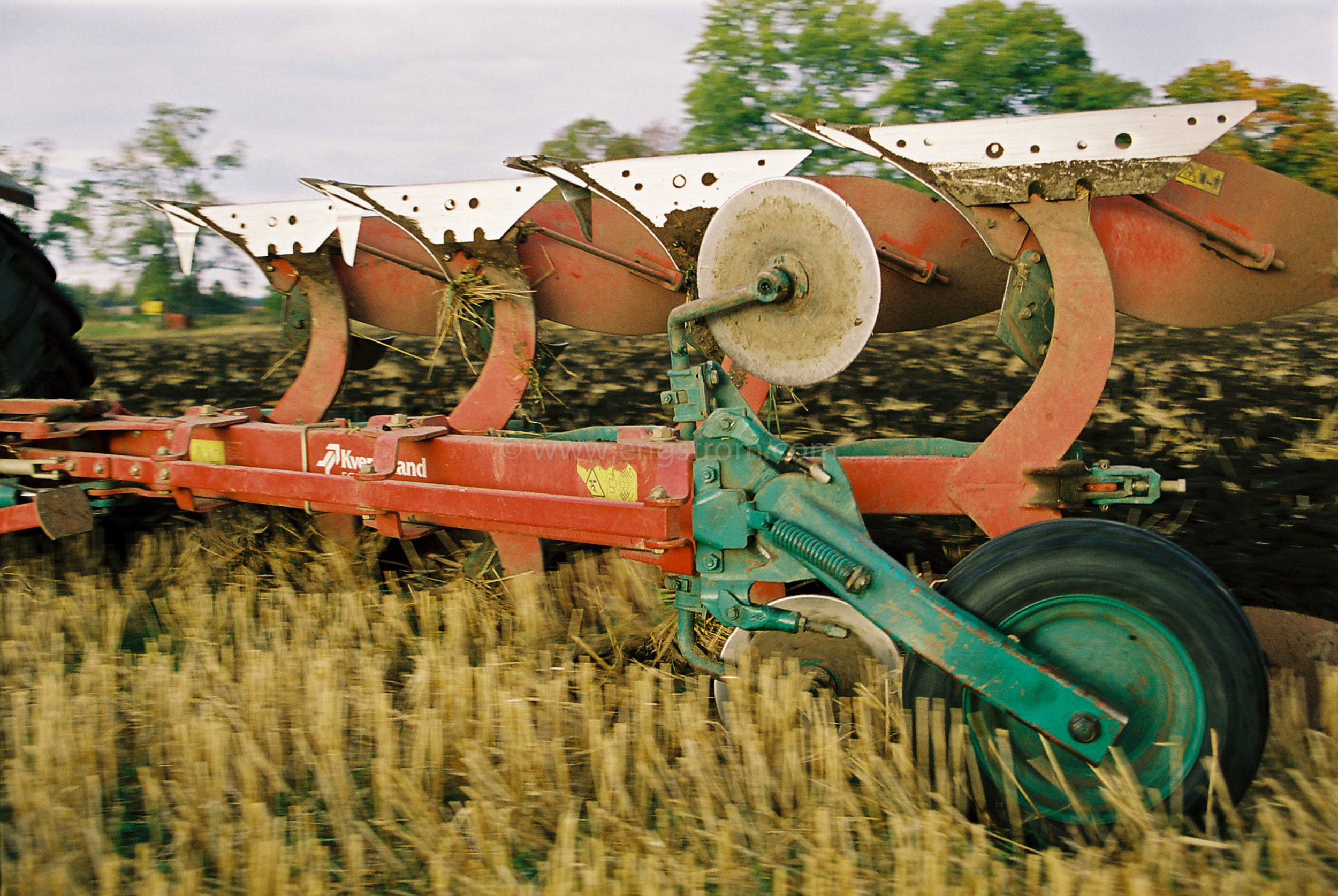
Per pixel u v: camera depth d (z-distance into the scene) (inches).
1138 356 429.4
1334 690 104.7
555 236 181.6
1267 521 183.3
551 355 196.4
